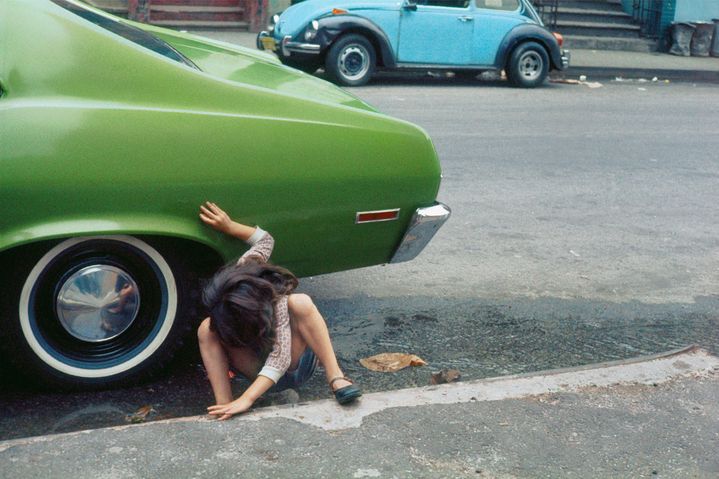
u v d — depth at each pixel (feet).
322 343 12.01
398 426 11.18
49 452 10.15
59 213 11.48
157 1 59.93
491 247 20.94
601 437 11.20
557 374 12.90
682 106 44.83
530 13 48.65
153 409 12.38
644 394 12.41
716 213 24.98
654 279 19.33
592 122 38.50
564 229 22.68
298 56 44.68
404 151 13.85
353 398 11.63
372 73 45.88
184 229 12.21
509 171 28.48
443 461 10.47
